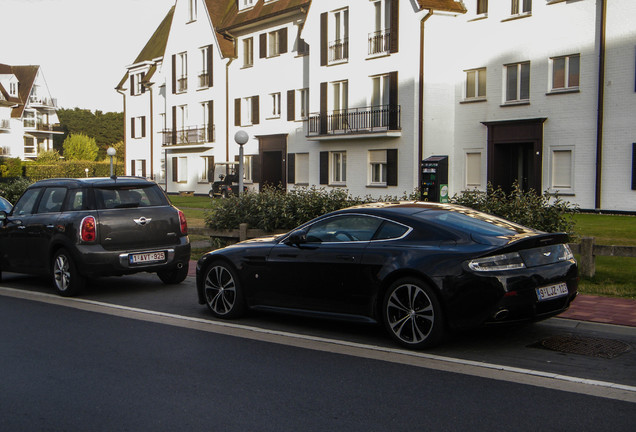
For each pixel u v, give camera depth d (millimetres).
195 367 5488
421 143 25906
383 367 5434
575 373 5188
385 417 4227
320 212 12055
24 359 5777
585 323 6965
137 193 9625
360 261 6289
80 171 58500
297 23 33156
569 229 9906
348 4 28891
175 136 42781
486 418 4180
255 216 12883
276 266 6984
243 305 7383
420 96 25875
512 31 24141
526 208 9859
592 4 21766
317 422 4152
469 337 6457
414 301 5938
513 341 6277
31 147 72812
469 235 5906
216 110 39125
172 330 6953
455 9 25594
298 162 33562
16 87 69000
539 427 4008
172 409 4438
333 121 30031
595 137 21859
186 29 41312
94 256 8906
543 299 5723
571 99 22484
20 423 4191
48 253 9359
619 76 21188
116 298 9070
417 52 25922
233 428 4062
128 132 51031
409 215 6316
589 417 4176
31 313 7969
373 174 28531
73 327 7129
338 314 6527
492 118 25000
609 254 9203
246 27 36344
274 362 5629
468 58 25703
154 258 9414
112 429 4074
